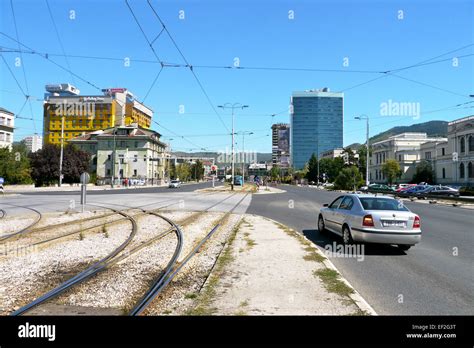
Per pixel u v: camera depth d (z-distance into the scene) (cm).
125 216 1744
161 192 4703
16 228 1324
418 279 702
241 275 693
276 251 916
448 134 8462
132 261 837
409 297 597
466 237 1229
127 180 7575
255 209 2270
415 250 987
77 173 7538
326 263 790
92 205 2441
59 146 7488
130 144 9694
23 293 605
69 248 970
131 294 608
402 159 9931
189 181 14262
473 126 7588
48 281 673
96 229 1316
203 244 1045
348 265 812
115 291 621
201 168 15588
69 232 1241
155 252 934
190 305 546
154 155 10456
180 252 930
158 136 10719
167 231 1271
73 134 10131
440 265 816
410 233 924
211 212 1997
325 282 647
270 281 653
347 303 543
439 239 1182
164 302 566
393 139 10319
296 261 807
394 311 533
